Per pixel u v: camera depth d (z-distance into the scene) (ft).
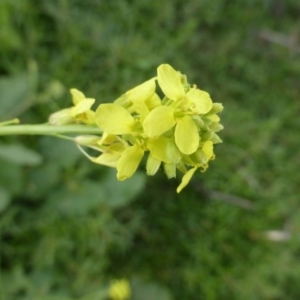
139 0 0.66
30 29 0.59
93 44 0.62
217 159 0.67
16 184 0.54
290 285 0.69
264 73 0.73
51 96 0.60
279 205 0.69
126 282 0.59
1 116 0.56
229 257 0.67
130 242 0.64
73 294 0.57
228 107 0.69
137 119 0.25
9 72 0.61
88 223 0.58
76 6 0.63
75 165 0.60
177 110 0.24
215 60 0.70
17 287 0.53
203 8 0.70
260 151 0.69
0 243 0.56
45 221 0.57
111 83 0.62
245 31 0.74
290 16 0.77
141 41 0.63
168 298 0.61
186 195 0.67
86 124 0.27
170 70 0.25
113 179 0.60
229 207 0.68
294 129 0.72
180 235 0.66
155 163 0.25
